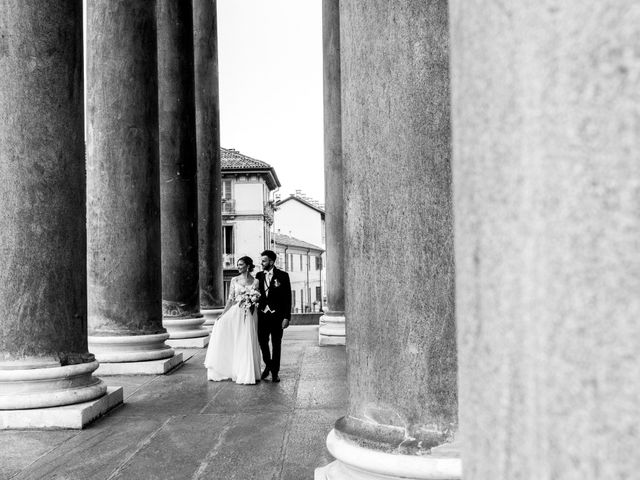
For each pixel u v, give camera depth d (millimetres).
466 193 1592
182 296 23000
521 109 1387
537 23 1354
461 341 1619
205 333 23344
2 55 10844
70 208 11258
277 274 15578
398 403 5215
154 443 9547
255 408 12070
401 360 5223
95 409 11172
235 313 15305
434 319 5172
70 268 11258
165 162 22703
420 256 5215
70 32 11414
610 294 1188
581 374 1223
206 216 27953
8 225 10758
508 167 1426
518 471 1360
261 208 95812
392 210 5316
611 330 1181
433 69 5293
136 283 16234
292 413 11539
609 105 1207
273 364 15391
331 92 22688
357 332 5566
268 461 8477
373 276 5410
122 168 15797
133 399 13172
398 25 5363
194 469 8195
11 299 10758
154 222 16422
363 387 5473
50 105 11039
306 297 131625
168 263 22812
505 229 1430
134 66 15812
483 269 1504
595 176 1227
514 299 1392
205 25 28203
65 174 11180
